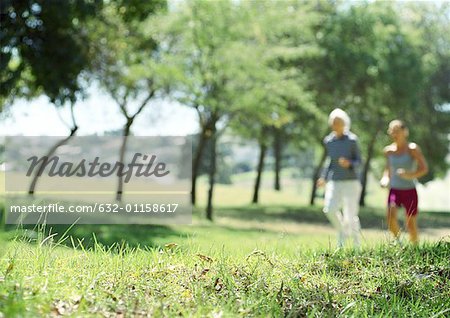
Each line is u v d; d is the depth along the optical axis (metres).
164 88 23.34
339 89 30.78
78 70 17.56
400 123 9.95
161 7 19.09
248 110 22.31
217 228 17.23
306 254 6.32
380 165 46.44
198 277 4.82
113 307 3.85
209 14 21.39
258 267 5.45
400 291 5.06
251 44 23.11
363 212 29.31
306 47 24.62
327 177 10.65
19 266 4.59
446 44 38.78
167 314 3.79
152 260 5.37
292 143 36.22
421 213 30.03
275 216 26.27
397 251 6.38
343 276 5.51
